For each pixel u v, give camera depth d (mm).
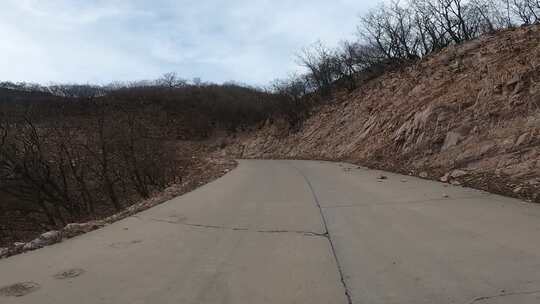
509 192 9086
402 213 8055
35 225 24938
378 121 22844
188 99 72562
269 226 7590
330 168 19422
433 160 14211
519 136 11273
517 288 4254
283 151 39906
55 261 5648
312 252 5898
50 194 25234
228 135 62656
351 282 4691
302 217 8258
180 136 62219
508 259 5090
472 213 7598
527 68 13047
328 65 42156
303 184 13641
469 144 13016
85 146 27719
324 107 38469
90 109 33406
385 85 26688
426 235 6395
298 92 45000
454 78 17328
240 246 6316
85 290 4586
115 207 24953
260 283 4746
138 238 6859
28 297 4406
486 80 14727
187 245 6406
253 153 46594
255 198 10977
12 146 25312
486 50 16875
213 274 5070
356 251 5848
